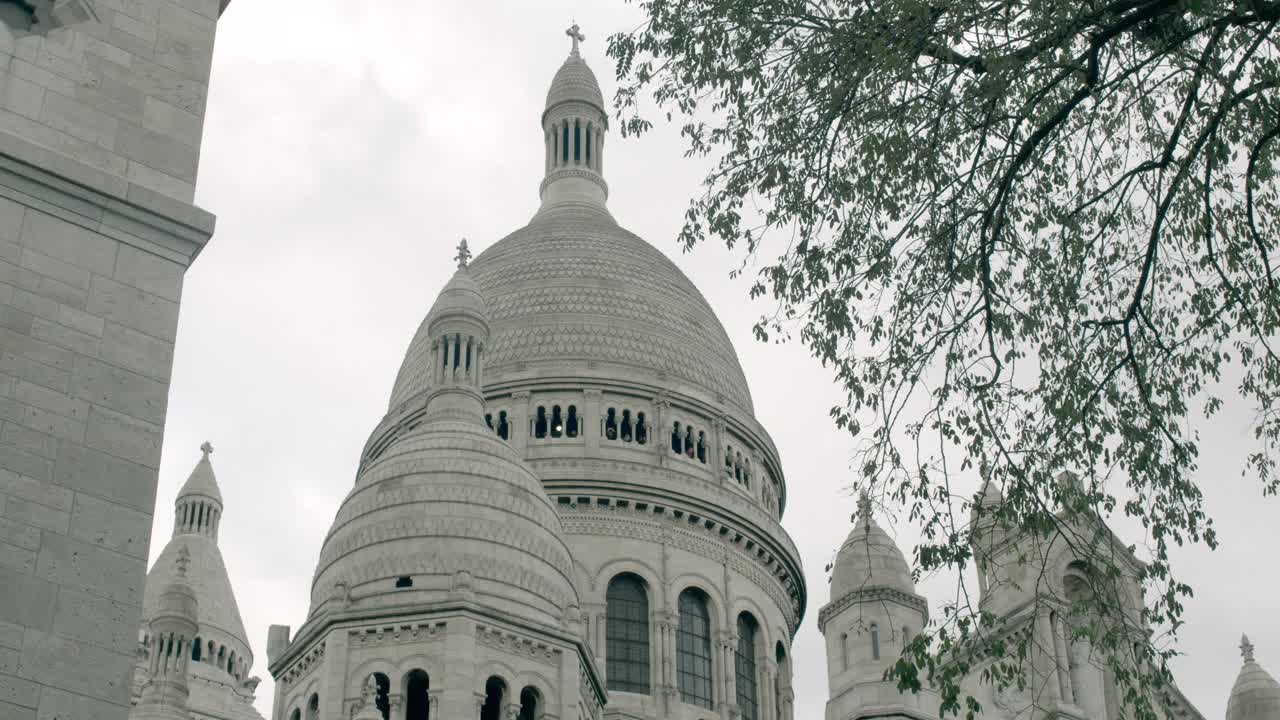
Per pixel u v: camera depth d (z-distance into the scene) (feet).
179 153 113.09
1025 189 105.40
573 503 296.10
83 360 103.86
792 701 306.14
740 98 106.01
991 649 104.73
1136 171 99.76
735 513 305.32
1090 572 108.58
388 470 246.47
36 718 92.99
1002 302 102.83
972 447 102.37
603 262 338.54
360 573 233.14
